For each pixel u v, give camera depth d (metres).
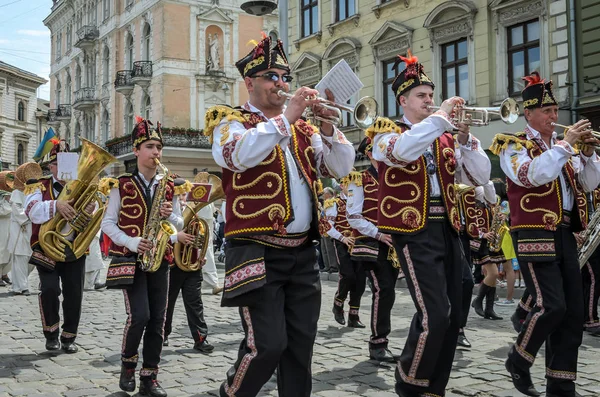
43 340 7.14
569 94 14.80
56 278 6.48
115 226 5.02
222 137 3.22
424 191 4.00
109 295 11.25
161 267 5.10
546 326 4.35
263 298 3.22
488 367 5.70
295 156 3.37
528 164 4.36
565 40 14.88
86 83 42.22
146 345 5.02
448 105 3.96
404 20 19.19
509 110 4.20
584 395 4.79
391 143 3.84
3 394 4.98
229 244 3.36
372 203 6.02
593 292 7.09
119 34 37.81
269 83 3.42
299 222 3.31
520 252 4.50
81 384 5.30
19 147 58.12
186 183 5.46
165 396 4.94
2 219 12.82
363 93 20.67
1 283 13.00
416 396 3.95
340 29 21.61
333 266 14.38
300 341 3.31
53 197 6.43
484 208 8.08
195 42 33.62
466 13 17.05
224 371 5.75
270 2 13.05
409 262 3.95
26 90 58.47
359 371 5.64
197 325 6.54
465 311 6.51
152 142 5.21
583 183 4.56
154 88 33.53
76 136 44.47
